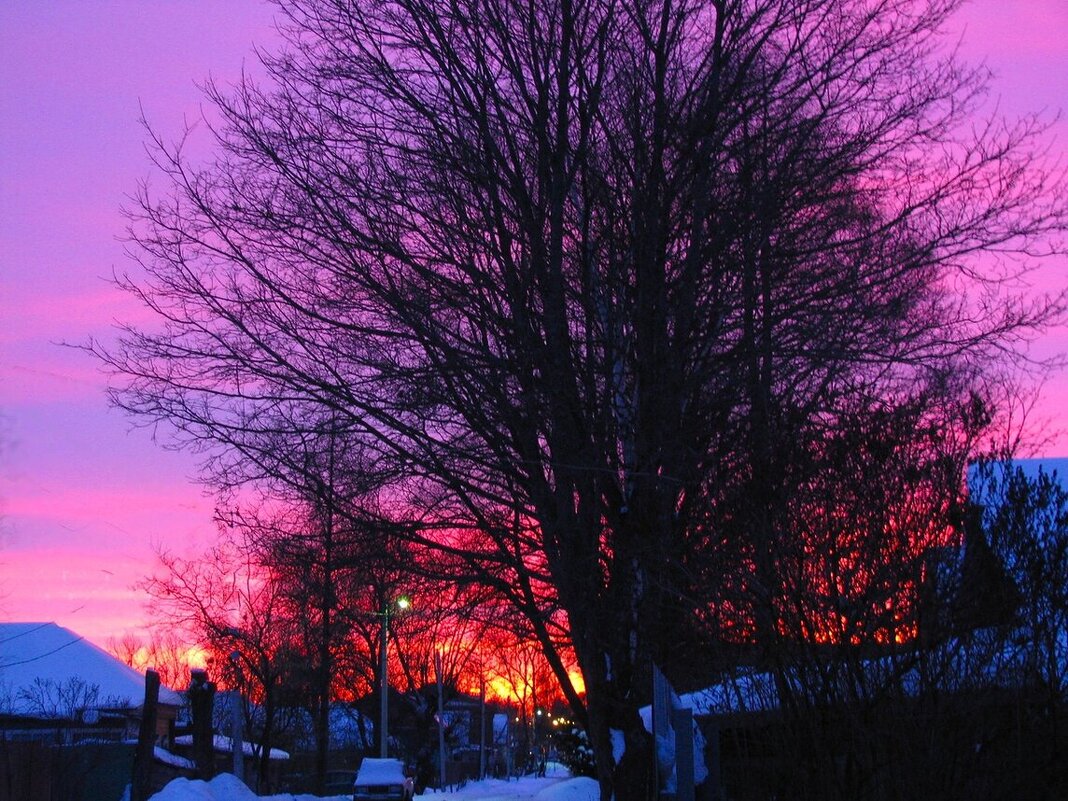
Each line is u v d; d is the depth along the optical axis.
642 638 11.35
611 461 11.80
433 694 51.31
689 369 11.73
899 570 7.98
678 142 11.62
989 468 8.52
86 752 25.05
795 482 8.77
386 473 12.16
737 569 9.34
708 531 10.71
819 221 11.41
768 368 11.12
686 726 9.19
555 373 11.48
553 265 11.67
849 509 8.34
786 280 11.50
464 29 12.01
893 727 7.83
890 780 7.84
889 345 10.88
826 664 8.31
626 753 11.23
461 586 12.58
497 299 12.12
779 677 8.41
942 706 7.65
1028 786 7.51
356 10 12.12
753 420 10.69
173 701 43.59
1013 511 8.05
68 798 22.53
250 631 39.78
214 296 11.81
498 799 35.50
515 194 11.92
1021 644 7.71
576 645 12.01
